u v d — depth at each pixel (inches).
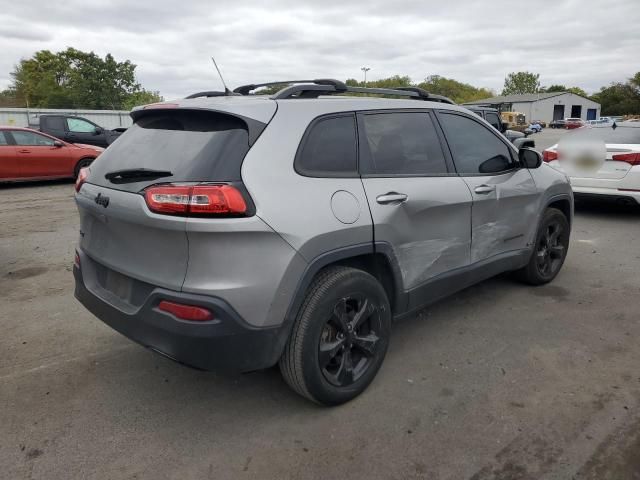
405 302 135.9
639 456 105.4
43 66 2564.0
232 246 98.7
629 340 157.4
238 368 104.7
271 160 107.0
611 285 205.6
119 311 112.7
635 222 325.1
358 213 117.6
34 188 478.6
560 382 133.8
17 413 121.2
